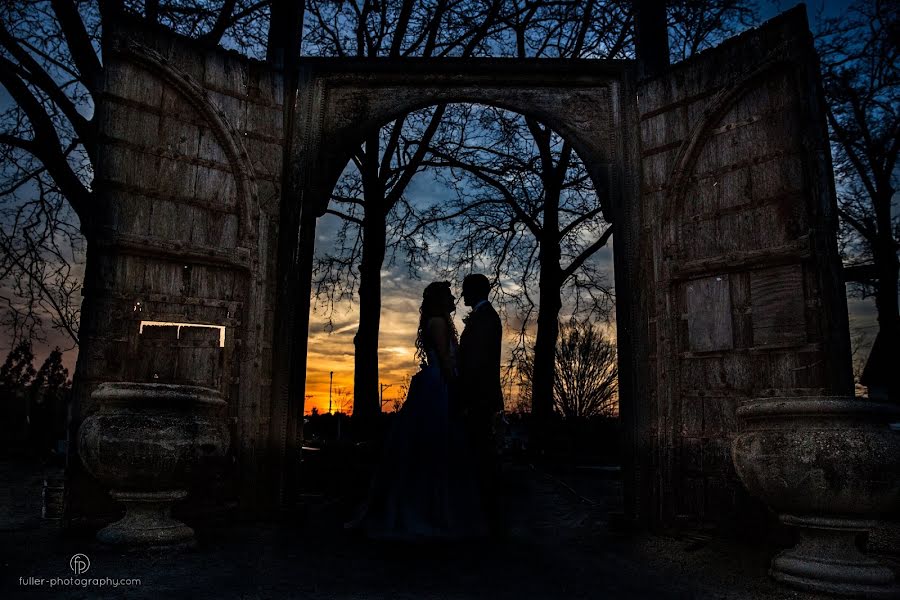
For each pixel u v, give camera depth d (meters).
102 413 3.42
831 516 2.81
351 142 5.35
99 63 7.55
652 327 4.74
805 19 4.16
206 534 3.92
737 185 4.44
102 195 4.24
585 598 2.58
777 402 3.02
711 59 4.69
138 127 4.48
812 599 2.64
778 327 4.09
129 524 3.38
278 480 4.62
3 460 11.89
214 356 4.59
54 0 7.24
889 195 11.91
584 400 28.17
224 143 4.85
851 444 2.79
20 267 6.58
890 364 12.49
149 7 7.48
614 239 5.01
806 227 4.04
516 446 14.56
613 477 9.89
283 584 2.67
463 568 3.06
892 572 2.79
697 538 4.10
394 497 3.64
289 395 4.79
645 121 5.05
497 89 5.42
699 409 4.39
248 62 5.11
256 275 4.83
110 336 4.15
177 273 4.51
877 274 12.52
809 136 4.03
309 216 5.13
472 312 3.92
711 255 4.50
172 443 3.33
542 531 4.37
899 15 9.95
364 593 2.54
